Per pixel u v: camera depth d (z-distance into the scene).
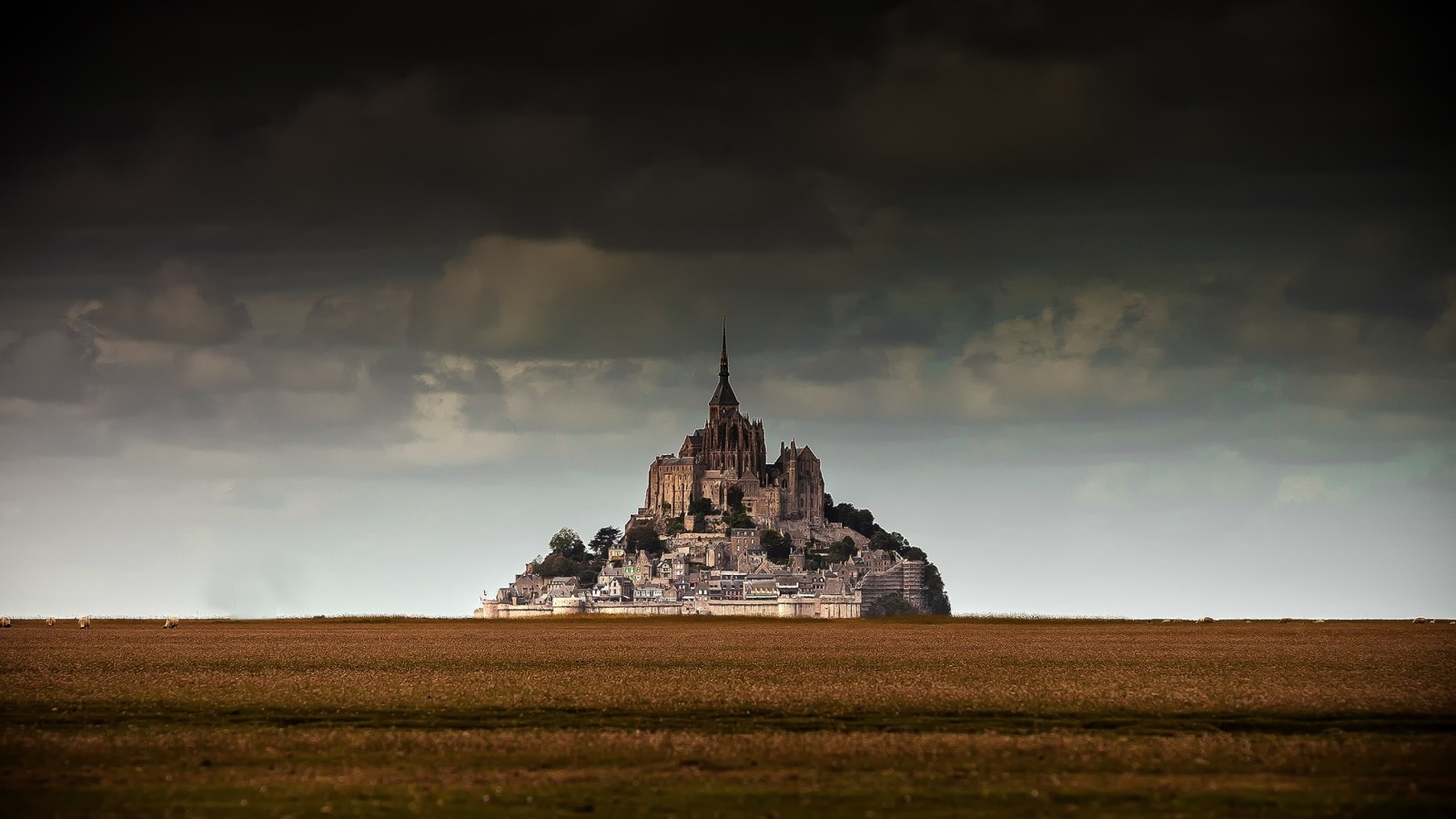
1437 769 105.94
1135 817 90.56
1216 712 138.88
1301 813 91.81
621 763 109.69
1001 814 91.44
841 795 96.81
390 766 108.62
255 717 136.75
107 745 118.25
